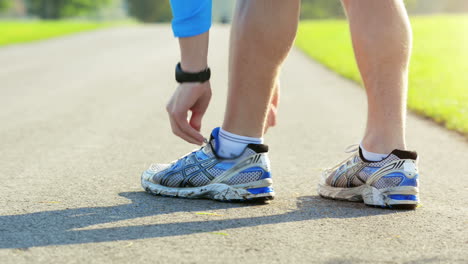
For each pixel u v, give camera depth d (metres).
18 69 10.16
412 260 1.56
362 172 2.18
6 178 2.66
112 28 33.34
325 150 3.54
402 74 2.12
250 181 2.20
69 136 3.97
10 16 92.06
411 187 2.11
